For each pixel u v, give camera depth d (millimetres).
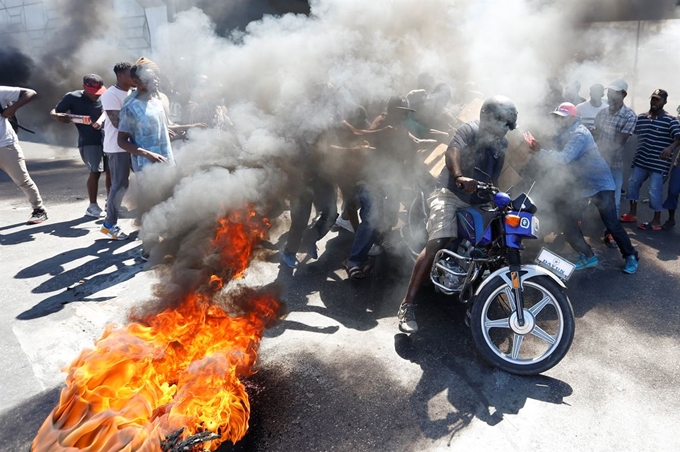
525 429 2557
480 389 2869
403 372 3016
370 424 2570
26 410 2658
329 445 2424
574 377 3002
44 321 3568
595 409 2717
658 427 2582
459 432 2527
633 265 4480
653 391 2873
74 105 5586
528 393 2844
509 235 3053
